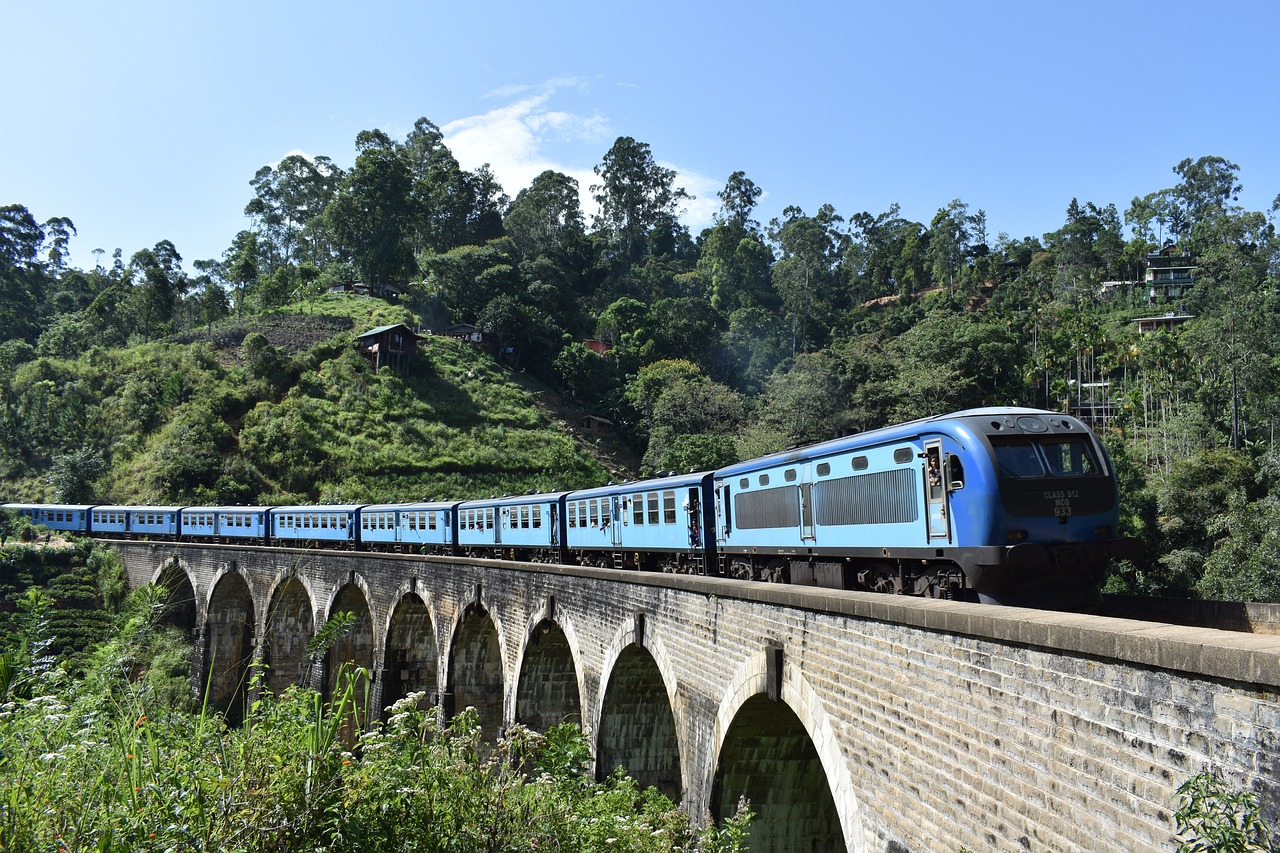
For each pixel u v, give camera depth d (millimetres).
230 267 125062
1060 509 13633
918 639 10773
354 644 41375
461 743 11391
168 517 56969
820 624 13125
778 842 17094
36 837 7633
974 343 65500
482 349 96562
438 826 9719
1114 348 83688
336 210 104000
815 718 13219
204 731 10109
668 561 25766
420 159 138875
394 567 36875
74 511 62281
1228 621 11781
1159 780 7242
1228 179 128625
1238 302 65938
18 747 9125
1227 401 60188
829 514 17734
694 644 17562
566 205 138250
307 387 81438
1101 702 7914
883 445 15898
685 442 63812
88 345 100000
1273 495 37656
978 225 139000
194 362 83500
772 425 64688
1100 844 7867
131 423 76438
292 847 8523
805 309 114188
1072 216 136625
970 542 13617
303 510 49750
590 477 78312
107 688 11164
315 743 9312
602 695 21859
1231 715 6562
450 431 79438
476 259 110562
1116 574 38469
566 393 94938
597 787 16719
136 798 8414
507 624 28266
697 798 17359
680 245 160250
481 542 37219
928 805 10516
